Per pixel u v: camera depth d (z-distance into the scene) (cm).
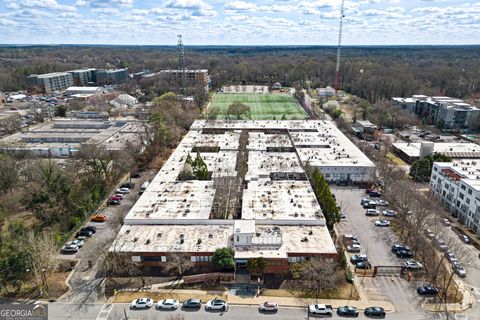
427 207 10412
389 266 8638
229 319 7050
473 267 8669
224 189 11838
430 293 7731
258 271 7994
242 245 8694
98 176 12688
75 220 10462
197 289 7900
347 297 7662
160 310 7306
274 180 12569
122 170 14162
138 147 15625
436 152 14962
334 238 9894
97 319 7050
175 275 8350
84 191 11781
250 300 7569
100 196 12156
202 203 10750
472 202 10231
